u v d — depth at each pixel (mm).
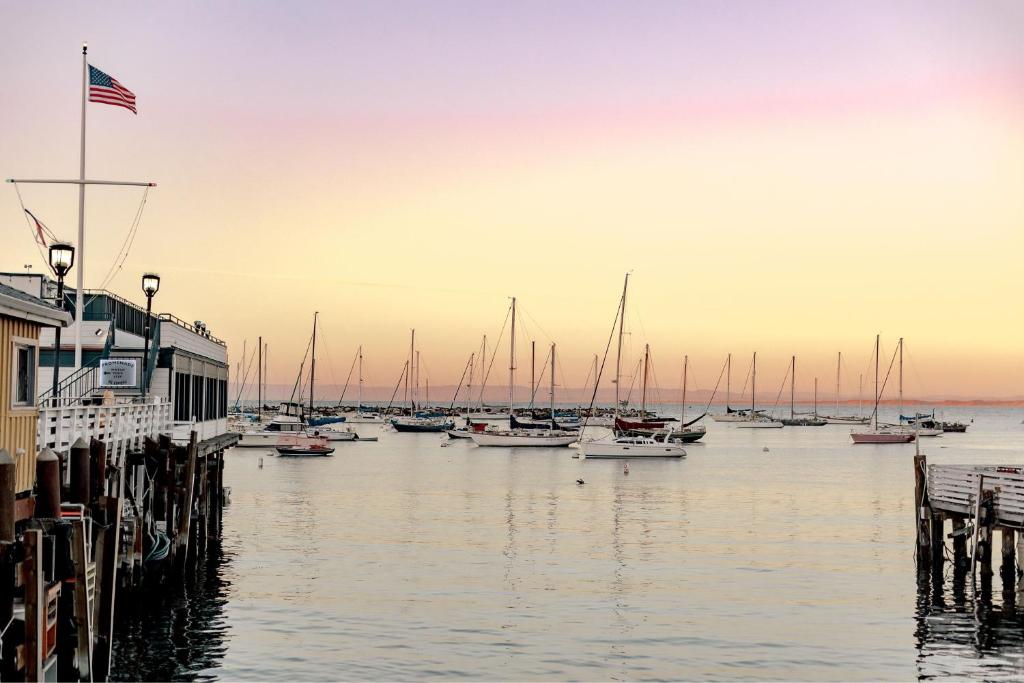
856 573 41438
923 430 191750
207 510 46531
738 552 47062
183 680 25578
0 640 16672
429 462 110312
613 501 70188
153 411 37406
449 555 45406
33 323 23703
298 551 45969
